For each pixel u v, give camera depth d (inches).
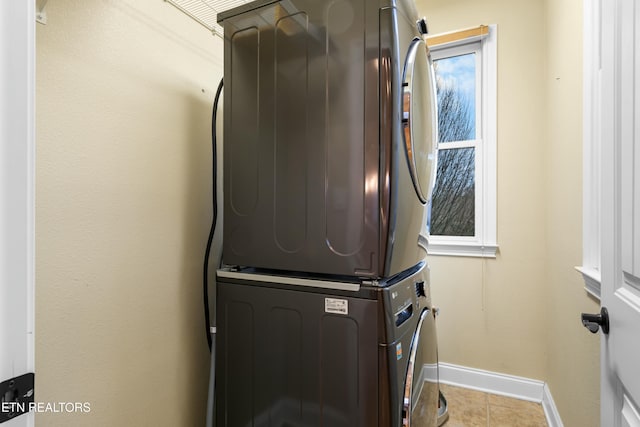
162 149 46.6
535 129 81.0
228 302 45.6
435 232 93.7
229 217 46.4
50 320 33.7
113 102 39.9
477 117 88.7
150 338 44.6
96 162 37.9
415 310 44.3
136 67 42.8
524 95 82.1
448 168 92.5
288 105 41.3
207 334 52.3
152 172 45.0
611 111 30.2
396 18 35.9
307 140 39.9
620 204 28.3
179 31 49.5
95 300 37.8
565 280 61.2
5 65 18.1
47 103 33.4
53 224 33.9
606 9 31.2
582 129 51.6
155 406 45.2
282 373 41.1
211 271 54.9
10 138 18.2
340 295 37.5
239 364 44.6
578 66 54.1
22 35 18.9
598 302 44.5
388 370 35.4
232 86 45.8
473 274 86.9
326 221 38.7
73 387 35.6
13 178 18.3
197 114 52.7
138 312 42.9
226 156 46.5
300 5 40.2
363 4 36.4
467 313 87.4
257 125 43.7
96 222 37.9
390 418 35.2
